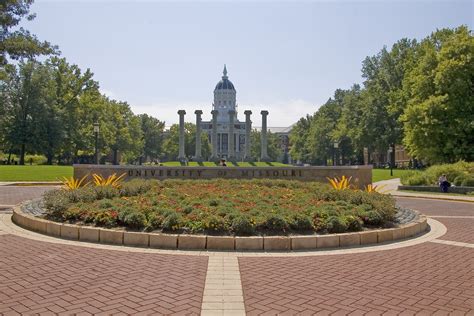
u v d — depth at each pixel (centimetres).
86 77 6494
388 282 687
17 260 796
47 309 543
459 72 3628
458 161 3425
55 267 749
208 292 620
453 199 2395
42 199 1470
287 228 1004
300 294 618
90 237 980
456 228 1285
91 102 6550
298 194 1487
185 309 549
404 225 1151
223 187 1681
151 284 655
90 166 2448
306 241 938
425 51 4406
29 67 5869
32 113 5900
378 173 4753
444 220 1480
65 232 1016
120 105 9219
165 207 1126
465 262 833
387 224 1155
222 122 13900
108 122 7394
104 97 7938
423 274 740
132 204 1155
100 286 642
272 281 682
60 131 5978
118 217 1038
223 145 13925
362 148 6444
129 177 2481
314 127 9000
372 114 5850
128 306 557
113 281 669
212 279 686
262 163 6353
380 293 629
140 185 1562
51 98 6028
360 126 6062
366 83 6550
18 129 5788
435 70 3831
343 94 9212
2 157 7819
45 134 5891
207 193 1439
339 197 1379
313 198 1387
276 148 13625
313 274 729
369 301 592
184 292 618
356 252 915
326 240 956
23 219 1155
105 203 1158
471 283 687
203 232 970
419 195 2638
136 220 1004
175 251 889
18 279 675
